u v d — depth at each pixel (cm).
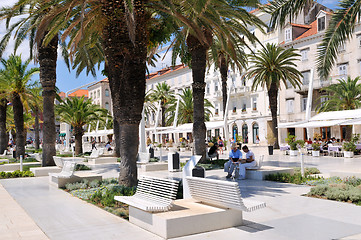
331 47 831
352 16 807
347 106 3403
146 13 1052
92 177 1170
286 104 4694
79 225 619
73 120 3112
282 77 3228
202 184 624
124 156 990
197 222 550
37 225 632
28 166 1947
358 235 518
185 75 6512
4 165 1825
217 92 5725
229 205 568
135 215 613
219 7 1379
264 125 4981
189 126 3369
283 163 1922
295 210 700
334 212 675
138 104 997
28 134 9538
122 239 525
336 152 2527
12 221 666
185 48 1831
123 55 1013
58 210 758
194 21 1112
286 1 874
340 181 1007
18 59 2636
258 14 4084
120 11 959
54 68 1789
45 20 1171
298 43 4434
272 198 838
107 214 701
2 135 3362
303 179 1132
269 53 3244
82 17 921
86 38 1341
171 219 527
